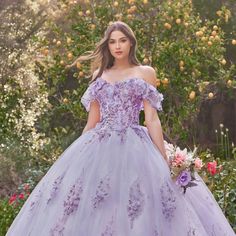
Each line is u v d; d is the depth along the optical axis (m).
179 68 12.01
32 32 15.76
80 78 11.90
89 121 6.47
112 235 5.47
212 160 8.56
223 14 12.86
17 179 12.21
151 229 5.53
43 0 16.11
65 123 14.96
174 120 11.96
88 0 12.41
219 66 12.55
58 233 5.61
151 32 12.21
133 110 6.21
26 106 15.30
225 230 6.13
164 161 6.03
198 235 5.71
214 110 18.08
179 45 11.80
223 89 16.12
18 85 15.38
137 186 5.70
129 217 5.56
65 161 6.14
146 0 12.03
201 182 6.36
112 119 6.20
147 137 6.16
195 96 12.10
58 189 5.91
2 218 8.57
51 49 14.11
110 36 6.30
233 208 8.19
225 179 8.45
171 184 5.87
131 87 6.15
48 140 13.78
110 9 12.27
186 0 12.20
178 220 5.68
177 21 11.97
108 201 5.65
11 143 13.62
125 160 5.88
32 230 5.80
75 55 11.92
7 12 15.67
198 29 12.32
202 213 6.11
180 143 13.59
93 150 6.04
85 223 5.58
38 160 13.04
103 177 5.77
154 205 5.67
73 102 12.04
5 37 15.34
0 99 15.23
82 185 5.79
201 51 12.18
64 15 14.88
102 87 6.27
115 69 6.39
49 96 15.66
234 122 18.30
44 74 13.81
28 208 6.05
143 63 11.68
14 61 15.48
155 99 6.13
